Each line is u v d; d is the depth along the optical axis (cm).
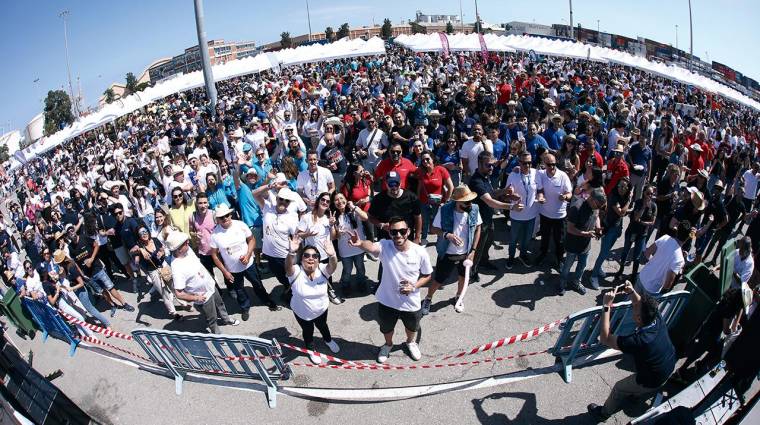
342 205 600
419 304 488
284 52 2397
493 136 825
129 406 515
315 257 491
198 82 2175
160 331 498
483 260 693
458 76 2202
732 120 2280
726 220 678
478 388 481
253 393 505
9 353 431
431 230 564
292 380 512
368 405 472
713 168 946
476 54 3397
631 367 500
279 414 473
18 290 714
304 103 1536
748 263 576
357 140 938
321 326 526
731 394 381
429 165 690
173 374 550
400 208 585
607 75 2889
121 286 796
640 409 444
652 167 959
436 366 493
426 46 2242
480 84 1625
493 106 1102
